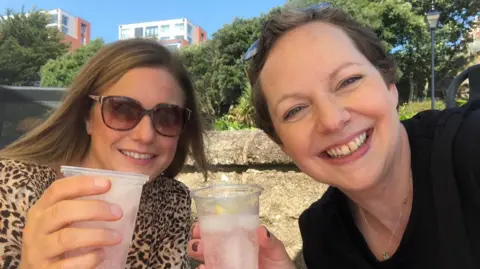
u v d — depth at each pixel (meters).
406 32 8.19
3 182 0.46
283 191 0.92
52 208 0.30
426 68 8.56
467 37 8.77
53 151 0.56
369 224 0.47
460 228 0.39
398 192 0.43
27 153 0.54
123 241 0.33
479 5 8.49
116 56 0.54
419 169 0.43
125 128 0.53
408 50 8.41
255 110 0.47
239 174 0.95
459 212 0.39
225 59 7.45
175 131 0.57
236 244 0.35
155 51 0.56
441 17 8.87
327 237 0.48
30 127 0.68
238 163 0.94
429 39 8.32
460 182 0.40
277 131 0.44
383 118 0.40
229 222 0.35
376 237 0.47
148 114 0.54
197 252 0.41
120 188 0.32
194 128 0.66
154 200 0.57
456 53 8.83
